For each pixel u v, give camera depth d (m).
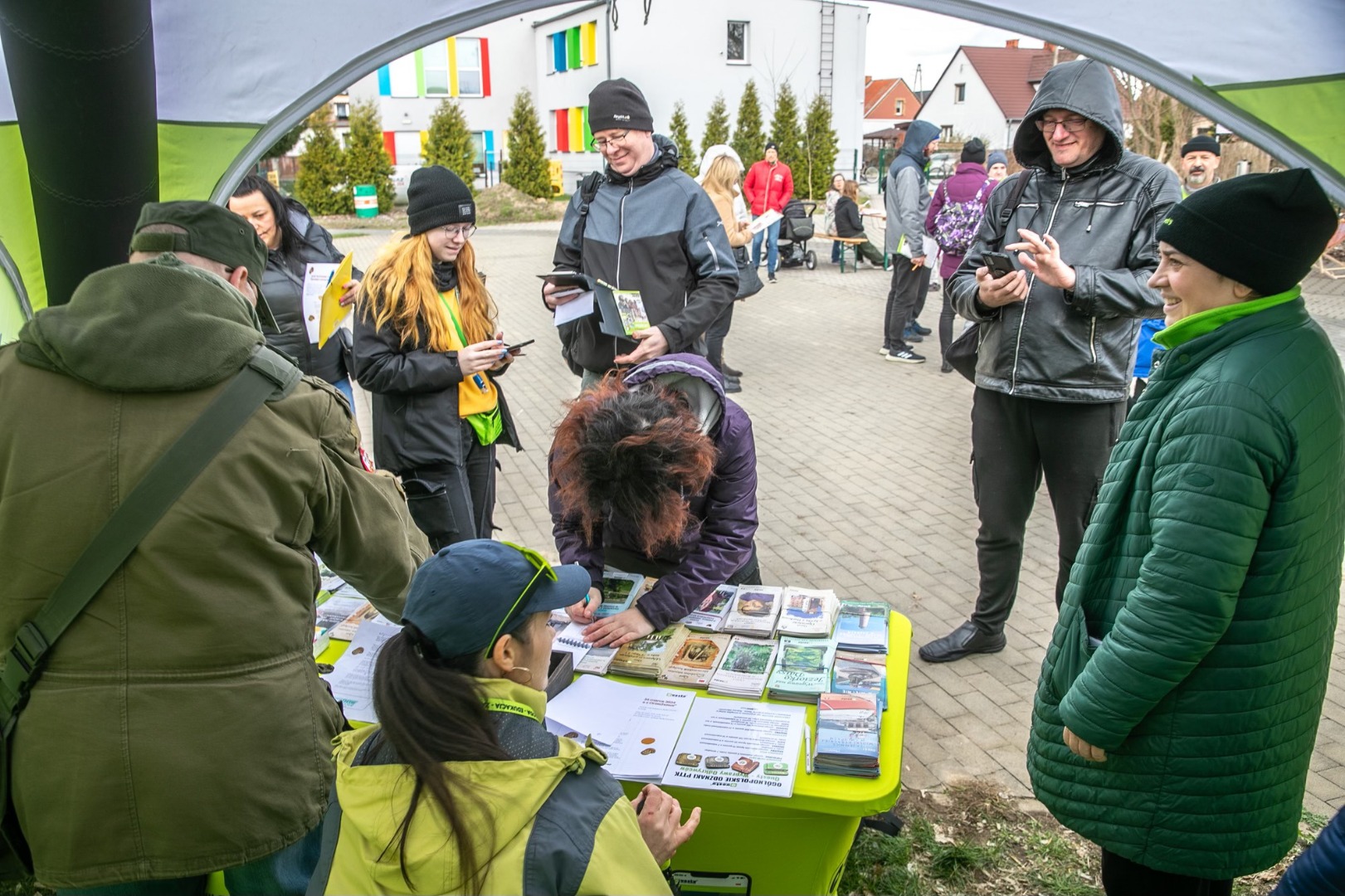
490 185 34.56
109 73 2.01
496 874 1.36
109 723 1.67
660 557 2.74
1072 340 3.31
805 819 2.07
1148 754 1.99
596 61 29.75
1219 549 1.80
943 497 5.79
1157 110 14.48
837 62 30.55
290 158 29.92
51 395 1.69
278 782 1.79
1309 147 2.44
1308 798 3.07
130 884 1.85
